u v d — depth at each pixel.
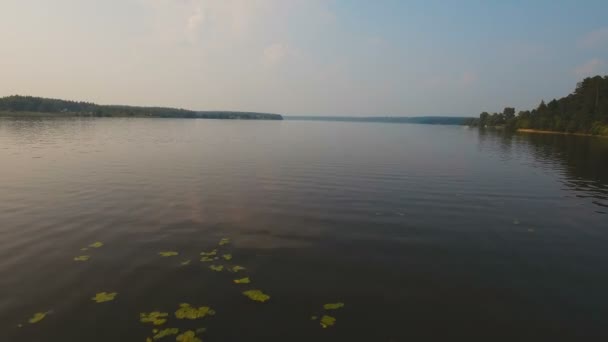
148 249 10.90
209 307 7.77
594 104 104.94
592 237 12.80
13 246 10.91
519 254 11.14
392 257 10.71
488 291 8.77
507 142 66.06
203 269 9.60
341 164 30.66
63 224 13.07
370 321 7.39
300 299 8.20
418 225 13.88
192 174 24.31
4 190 18.33
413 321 7.43
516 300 8.36
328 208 16.16
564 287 9.02
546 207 17.08
